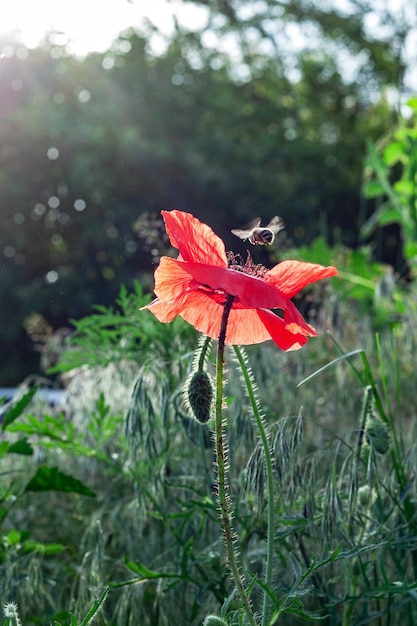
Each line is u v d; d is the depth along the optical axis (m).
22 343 19.69
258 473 3.43
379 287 6.22
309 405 4.75
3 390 7.54
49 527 5.02
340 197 23.81
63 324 19.52
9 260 19.56
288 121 25.36
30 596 4.16
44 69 19.27
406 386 5.09
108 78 20.28
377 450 3.53
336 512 3.51
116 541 4.67
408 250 8.98
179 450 4.56
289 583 4.00
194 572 4.16
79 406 4.89
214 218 20.89
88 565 4.31
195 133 21.39
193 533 4.40
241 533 4.21
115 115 19.81
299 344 2.85
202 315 2.96
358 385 5.02
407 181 9.29
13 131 19.23
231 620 2.99
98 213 19.42
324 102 26.97
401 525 3.78
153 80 20.80
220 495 2.82
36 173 19.41
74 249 19.38
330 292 5.89
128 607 4.14
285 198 22.02
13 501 4.51
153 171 19.81
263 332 2.97
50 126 19.11
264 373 4.73
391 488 3.87
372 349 5.46
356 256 7.82
